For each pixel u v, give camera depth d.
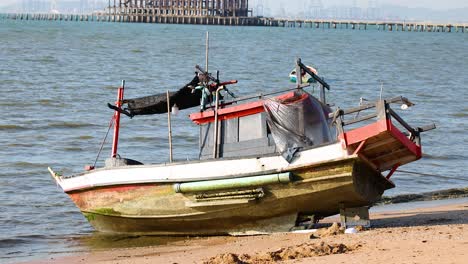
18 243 22.09
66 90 57.59
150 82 66.06
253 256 17.33
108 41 125.44
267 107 21.00
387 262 15.65
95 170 22.67
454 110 52.16
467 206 25.09
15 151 35.81
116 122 23.56
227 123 21.77
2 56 85.56
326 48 127.56
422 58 110.88
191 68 80.25
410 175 31.62
